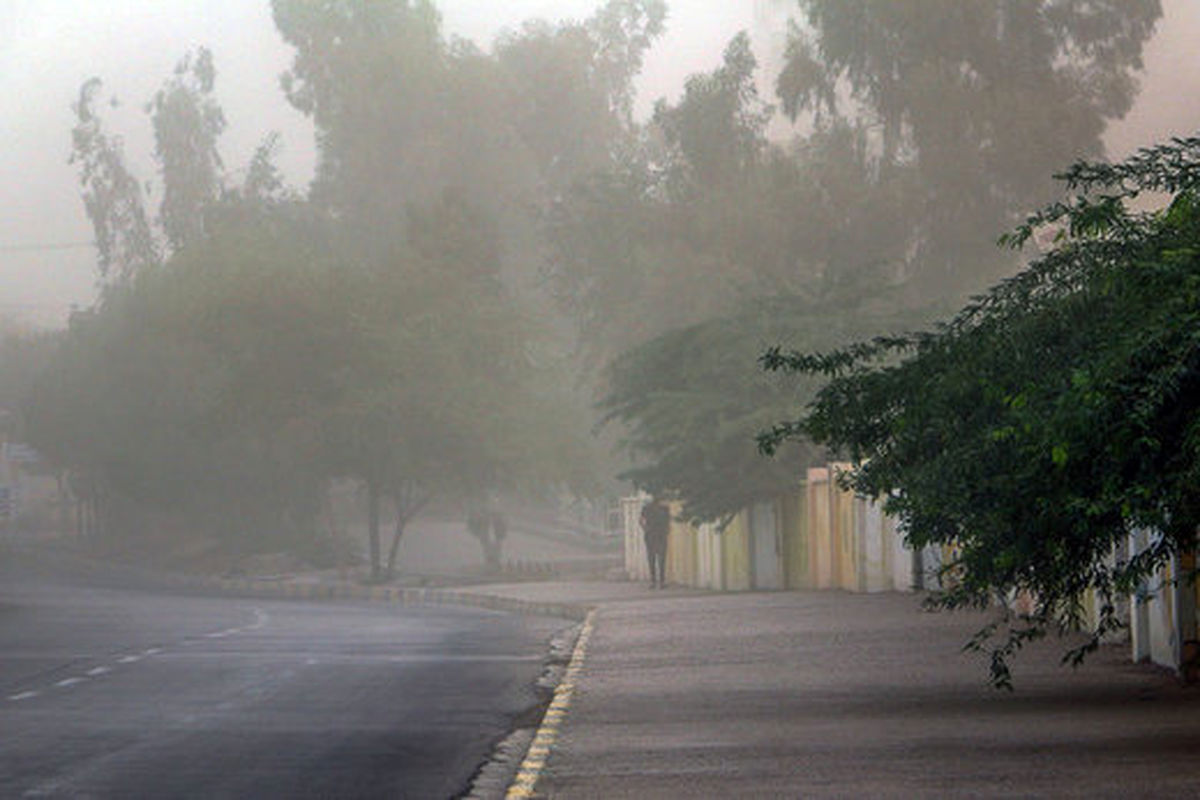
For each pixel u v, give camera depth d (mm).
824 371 18391
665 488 54594
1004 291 17016
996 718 17750
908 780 13555
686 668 25609
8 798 13898
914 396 17641
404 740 17922
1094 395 11992
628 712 19781
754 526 56906
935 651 26672
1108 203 13961
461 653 31422
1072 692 20156
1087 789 12703
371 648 32938
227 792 14211
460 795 13992
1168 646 22031
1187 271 12172
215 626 42562
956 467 16625
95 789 14398
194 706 21734
